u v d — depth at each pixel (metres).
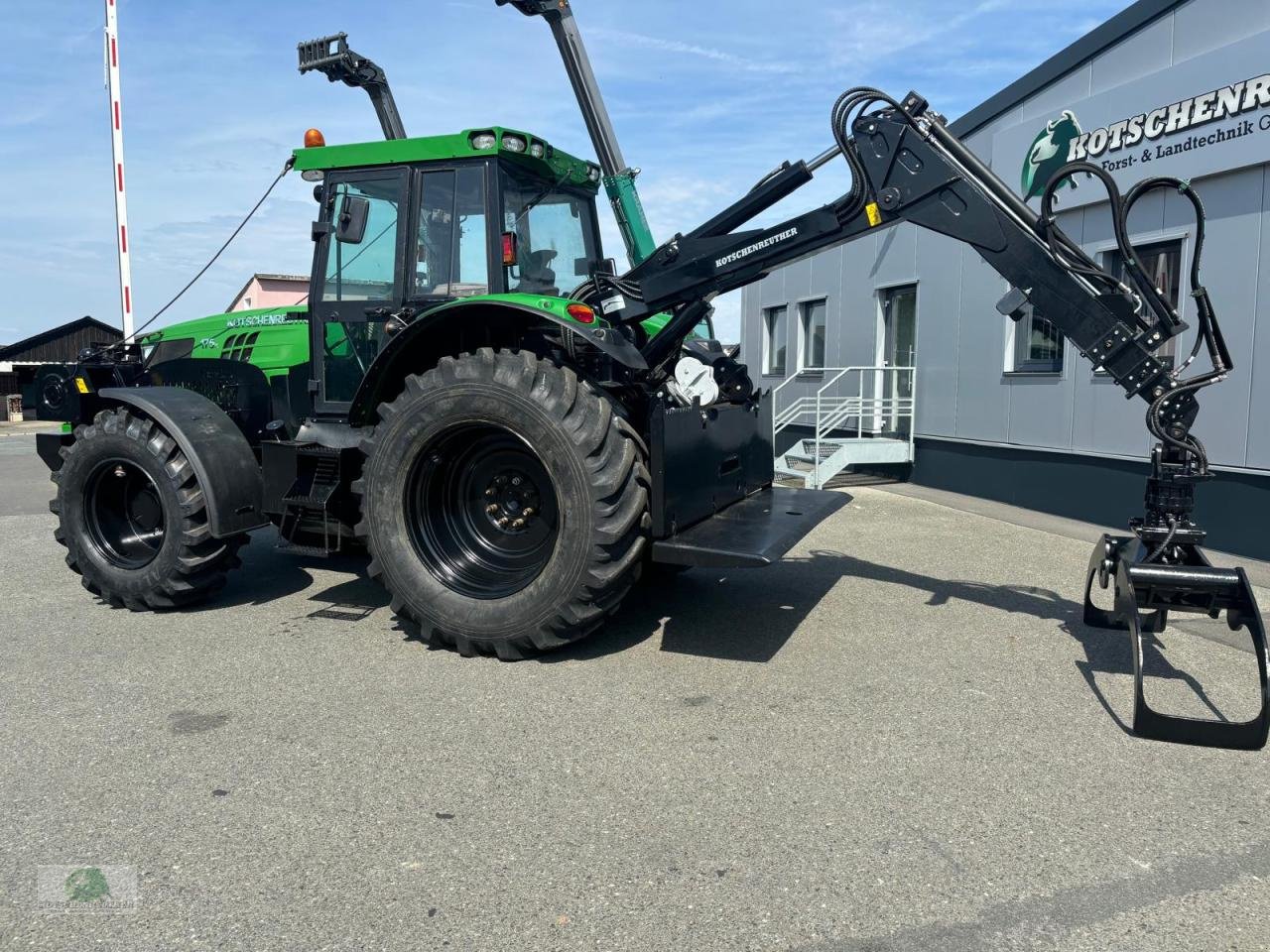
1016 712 3.62
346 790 2.92
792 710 3.61
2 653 4.34
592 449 3.94
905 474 11.46
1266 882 2.44
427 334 4.56
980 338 9.95
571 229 5.57
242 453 5.02
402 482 4.34
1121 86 7.84
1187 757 3.22
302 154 4.97
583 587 3.97
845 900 2.33
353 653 4.33
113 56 9.69
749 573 6.04
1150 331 3.81
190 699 3.72
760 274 4.41
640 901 2.32
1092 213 8.28
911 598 5.40
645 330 5.04
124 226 9.87
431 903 2.31
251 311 5.95
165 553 4.87
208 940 2.17
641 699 3.72
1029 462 9.25
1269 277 6.68
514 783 2.97
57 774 3.04
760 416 5.54
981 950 2.14
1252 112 6.69
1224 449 7.06
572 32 6.14
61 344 33.78
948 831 2.68
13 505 10.04
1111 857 2.55
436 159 4.72
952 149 4.11
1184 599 3.68
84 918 2.25
